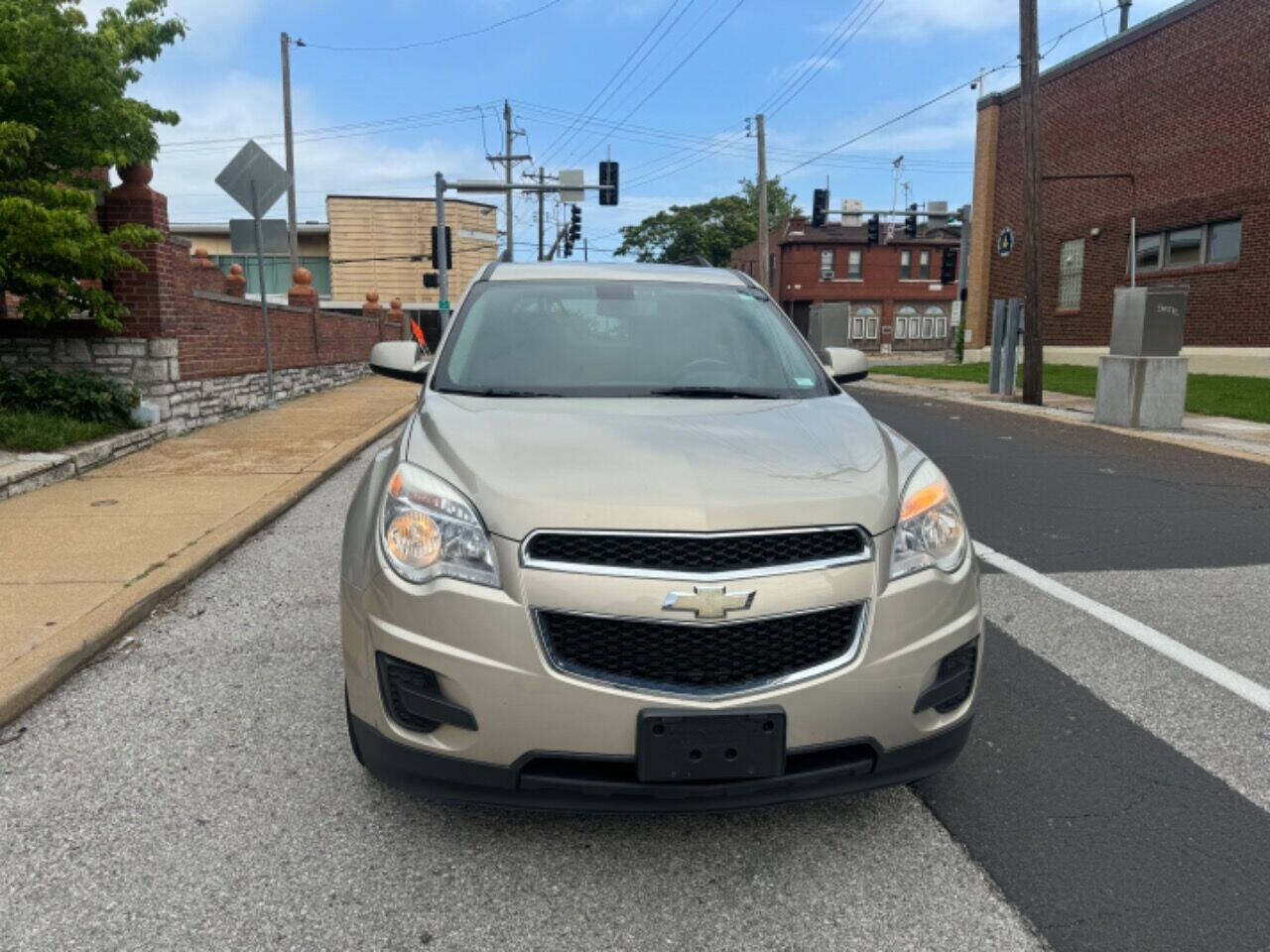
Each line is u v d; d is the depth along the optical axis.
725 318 4.16
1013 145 27.06
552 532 2.44
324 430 10.85
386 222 38.88
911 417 13.59
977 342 29.05
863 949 2.34
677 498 2.49
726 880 2.62
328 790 3.05
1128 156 22.47
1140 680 4.04
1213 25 19.64
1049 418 13.39
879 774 2.60
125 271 9.69
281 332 14.62
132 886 2.55
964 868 2.67
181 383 10.47
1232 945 2.35
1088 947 2.34
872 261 54.91
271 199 12.78
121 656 4.17
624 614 2.39
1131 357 12.14
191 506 6.78
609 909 2.48
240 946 2.32
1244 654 4.35
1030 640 4.54
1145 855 2.74
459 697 2.45
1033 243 15.20
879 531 2.58
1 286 8.51
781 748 2.43
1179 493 7.97
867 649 2.50
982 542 6.35
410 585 2.53
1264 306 18.80
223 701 3.72
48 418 8.59
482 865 2.67
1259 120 18.62
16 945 2.30
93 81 8.38
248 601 4.94
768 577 2.43
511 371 3.70
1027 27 14.93
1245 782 3.16
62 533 5.97
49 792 3.02
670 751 2.39
